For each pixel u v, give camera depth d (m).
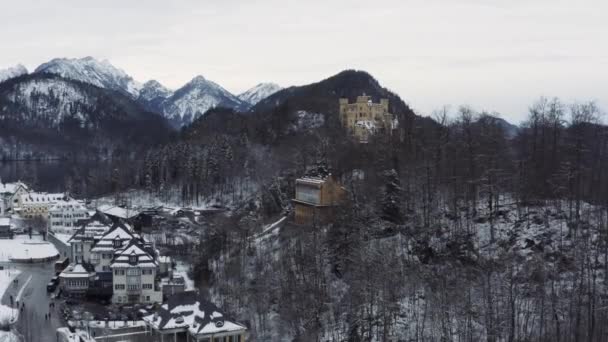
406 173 194.38
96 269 192.38
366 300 133.38
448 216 169.75
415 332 128.75
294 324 140.38
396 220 171.62
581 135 171.38
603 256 137.00
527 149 187.75
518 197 166.25
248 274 174.50
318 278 153.12
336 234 168.00
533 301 128.00
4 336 137.75
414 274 145.75
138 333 144.12
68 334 141.75
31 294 183.50
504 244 149.25
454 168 183.00
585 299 124.88
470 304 126.81
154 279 178.00
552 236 146.12
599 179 163.38
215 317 139.00
